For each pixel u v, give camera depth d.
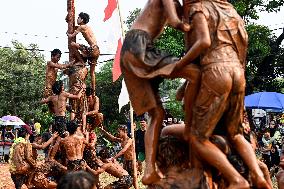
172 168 5.51
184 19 5.28
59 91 13.01
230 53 5.19
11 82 42.00
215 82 5.06
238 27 5.27
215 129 5.44
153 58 5.23
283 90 33.34
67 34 14.04
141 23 5.43
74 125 11.12
